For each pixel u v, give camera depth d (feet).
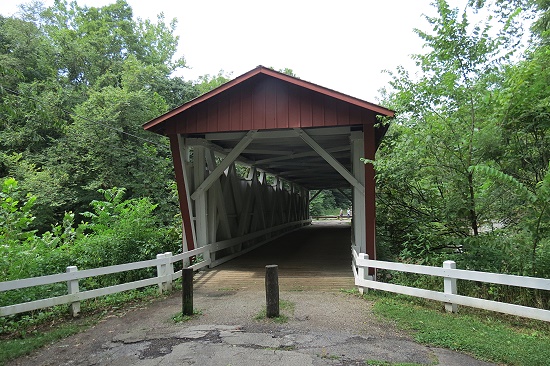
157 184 55.16
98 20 94.43
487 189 18.88
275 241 48.60
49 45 77.66
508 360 11.23
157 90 72.79
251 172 42.68
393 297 19.20
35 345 13.43
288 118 24.97
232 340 13.35
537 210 16.88
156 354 12.35
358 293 20.24
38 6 103.45
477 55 19.52
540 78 16.89
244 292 21.15
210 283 23.71
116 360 12.02
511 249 17.98
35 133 55.11
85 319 16.87
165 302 19.61
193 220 28.07
